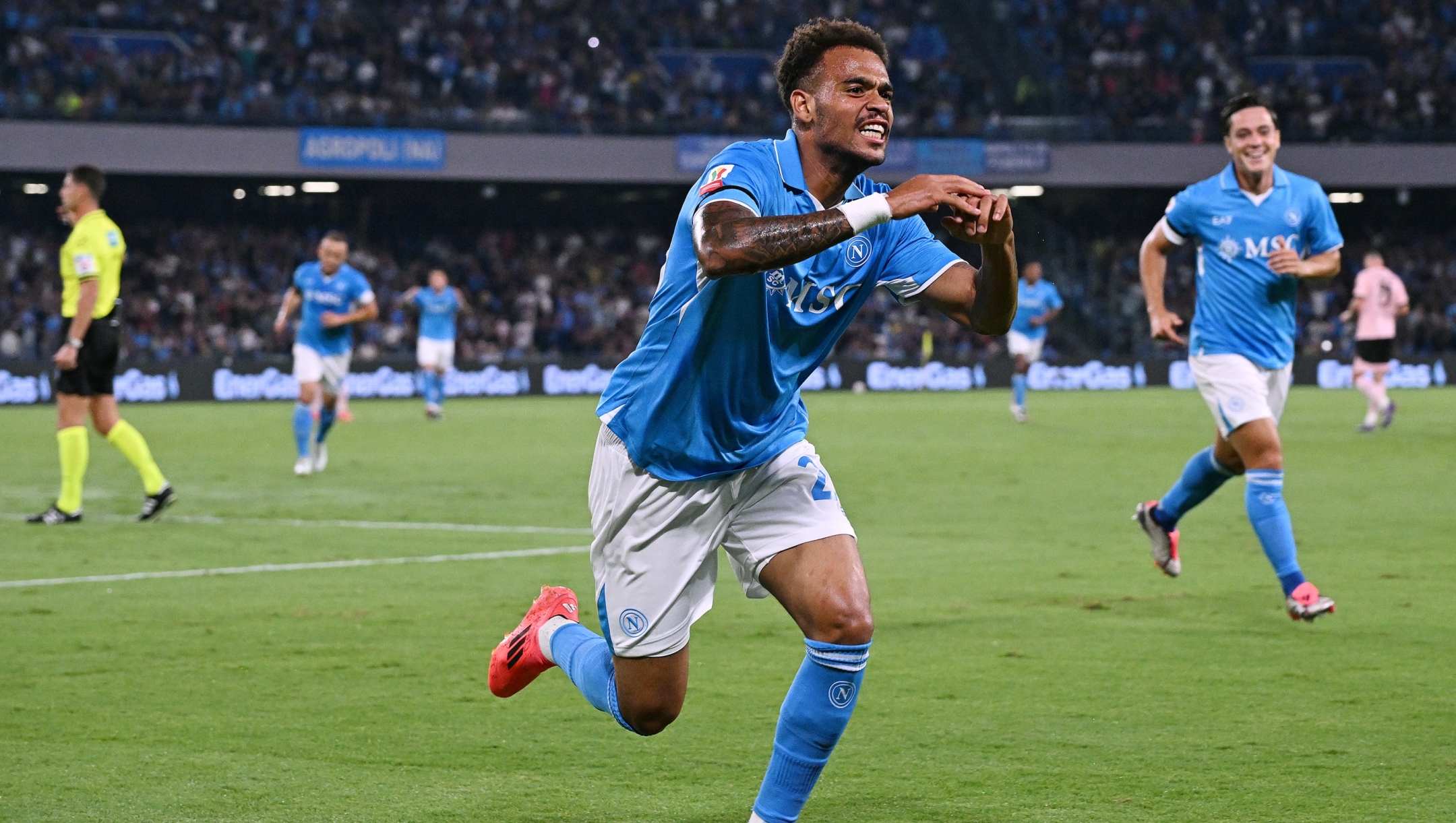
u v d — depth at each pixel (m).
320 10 50.59
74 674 7.57
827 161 4.76
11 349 42.53
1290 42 57.44
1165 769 5.77
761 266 4.24
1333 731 6.32
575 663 5.41
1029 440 24.59
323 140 45.81
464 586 10.48
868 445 23.62
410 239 52.81
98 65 45.72
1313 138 51.28
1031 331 29.64
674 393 4.66
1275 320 9.42
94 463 20.77
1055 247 53.25
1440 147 51.50
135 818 5.18
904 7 57.22
